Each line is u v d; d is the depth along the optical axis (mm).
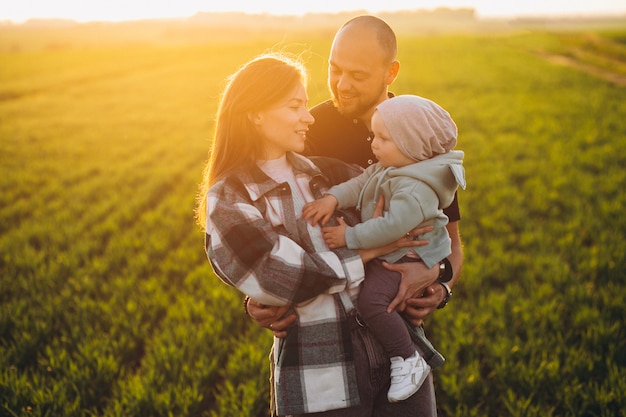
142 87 33031
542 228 8117
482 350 4891
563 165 11805
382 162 2320
